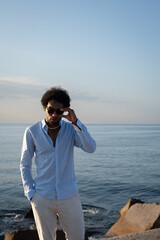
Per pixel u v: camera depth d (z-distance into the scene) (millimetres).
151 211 5758
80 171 22906
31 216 9211
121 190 14938
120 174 21031
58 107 2293
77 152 43156
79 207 2408
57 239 4535
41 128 2346
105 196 13398
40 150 2316
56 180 2289
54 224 2408
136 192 14469
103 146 53375
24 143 2398
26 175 2377
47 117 2334
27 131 2375
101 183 17094
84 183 17141
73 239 2443
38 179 2344
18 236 4656
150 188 15430
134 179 18609
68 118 2297
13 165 27297
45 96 2336
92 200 12461
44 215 2322
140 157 34281
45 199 2289
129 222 5996
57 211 2361
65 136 2352
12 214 9766
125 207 7633
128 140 74500
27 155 2389
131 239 3121
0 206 11211
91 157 35156
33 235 4742
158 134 119000
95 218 9273
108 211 10344
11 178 19281
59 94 2318
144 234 3250
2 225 8422
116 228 6168
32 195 2326
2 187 15844
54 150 2305
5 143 66062
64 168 2340
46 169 2305
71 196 2330
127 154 38250
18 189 15180
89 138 2348
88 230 7746
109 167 25453
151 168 24516
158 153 39250
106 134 119312
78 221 2400
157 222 5426
